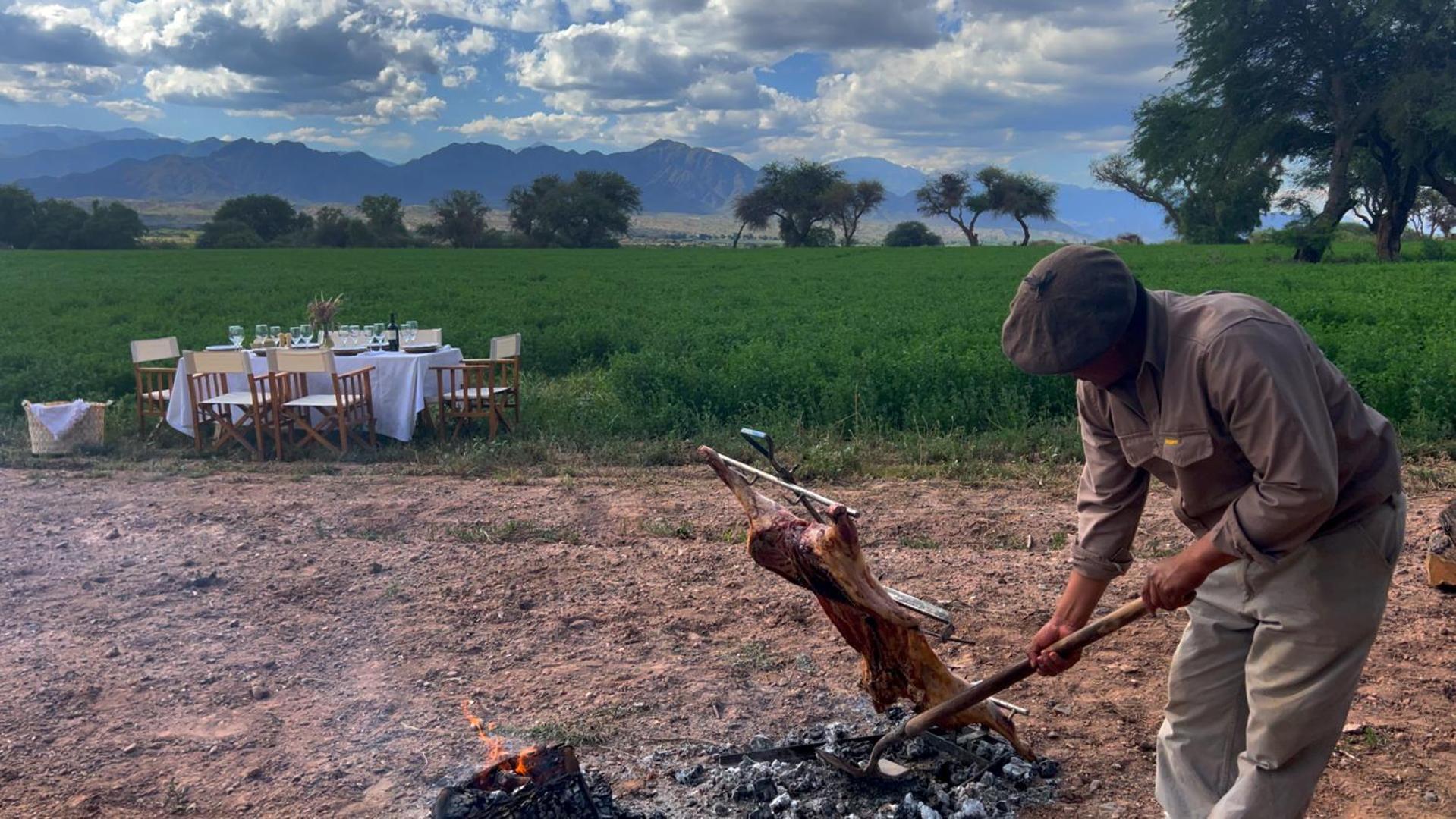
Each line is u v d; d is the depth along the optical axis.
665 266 51.84
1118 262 2.69
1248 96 45.00
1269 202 61.09
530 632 5.39
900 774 3.78
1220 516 2.86
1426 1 39.62
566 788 3.26
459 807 3.26
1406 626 5.20
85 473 9.44
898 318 19.45
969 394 10.90
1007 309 21.72
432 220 140.38
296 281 40.03
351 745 4.25
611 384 12.39
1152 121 49.75
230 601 5.89
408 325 11.23
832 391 11.10
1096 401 3.12
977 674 4.81
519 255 71.75
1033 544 6.89
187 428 10.52
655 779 3.94
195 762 4.12
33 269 48.81
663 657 5.06
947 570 6.25
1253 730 2.88
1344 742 4.10
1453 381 10.05
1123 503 3.20
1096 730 4.27
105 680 4.85
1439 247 45.03
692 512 7.79
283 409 10.31
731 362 12.76
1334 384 2.68
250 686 4.78
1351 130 43.31
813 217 114.38
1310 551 2.72
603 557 6.57
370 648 5.22
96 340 18.30
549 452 9.91
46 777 4.01
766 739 4.17
